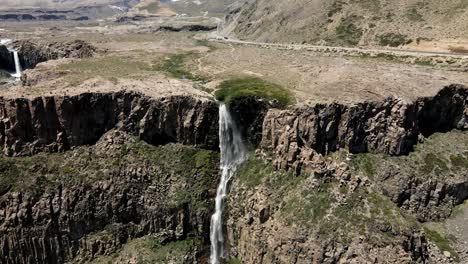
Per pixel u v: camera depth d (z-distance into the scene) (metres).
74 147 83.38
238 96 87.00
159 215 80.81
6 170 78.06
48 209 76.31
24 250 76.06
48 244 77.06
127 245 79.94
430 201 78.44
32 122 80.19
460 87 90.12
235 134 87.25
